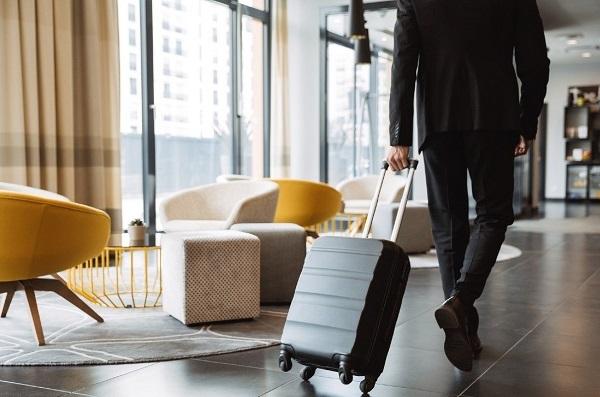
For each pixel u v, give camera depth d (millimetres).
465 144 2416
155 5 6945
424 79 2482
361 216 6590
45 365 2557
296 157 9023
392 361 2602
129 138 6668
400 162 2449
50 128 5449
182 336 3031
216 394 2203
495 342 2906
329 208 5930
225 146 7984
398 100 2414
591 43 11891
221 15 7855
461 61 2375
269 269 3879
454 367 2514
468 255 2373
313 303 2268
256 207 4332
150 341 2932
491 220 2408
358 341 2117
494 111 2354
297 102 9000
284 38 8578
